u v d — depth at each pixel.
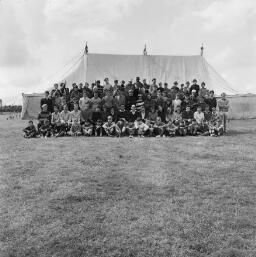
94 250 4.60
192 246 4.68
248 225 5.20
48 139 11.85
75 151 9.72
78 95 14.34
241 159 8.85
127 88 14.04
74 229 5.10
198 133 12.99
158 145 10.67
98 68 20.55
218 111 13.58
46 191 6.53
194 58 21.44
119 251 4.59
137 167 8.09
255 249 4.59
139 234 4.96
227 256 4.46
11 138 12.17
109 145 10.65
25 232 5.04
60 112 13.30
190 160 8.77
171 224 5.24
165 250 4.60
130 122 12.91
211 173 7.64
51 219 5.40
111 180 7.13
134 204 5.93
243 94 20.33
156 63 21.03
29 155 9.26
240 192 6.48
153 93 13.77
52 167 8.05
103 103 13.32
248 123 17.69
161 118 13.34
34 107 19.98
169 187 6.75
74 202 6.02
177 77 20.73
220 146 10.53
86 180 7.13
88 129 12.74
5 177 7.34
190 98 13.77
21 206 5.86
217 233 4.98
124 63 20.89
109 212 5.62
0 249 4.62
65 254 4.52
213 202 6.02
